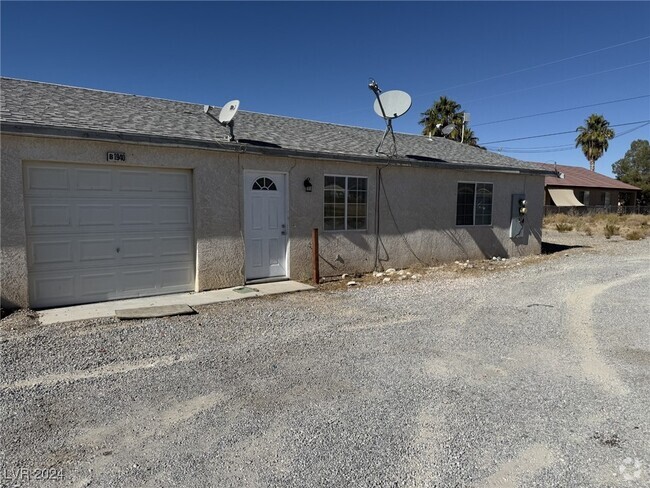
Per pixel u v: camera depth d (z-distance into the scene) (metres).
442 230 11.82
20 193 6.46
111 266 7.39
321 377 4.28
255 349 5.07
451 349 5.12
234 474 2.75
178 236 8.02
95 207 7.19
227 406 3.66
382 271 10.69
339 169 9.81
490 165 12.29
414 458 2.94
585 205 37.16
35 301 6.79
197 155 7.96
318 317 6.55
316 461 2.89
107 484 2.65
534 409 3.63
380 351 5.04
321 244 9.68
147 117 8.36
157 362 4.64
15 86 8.20
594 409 3.63
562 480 2.71
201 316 6.55
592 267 11.31
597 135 45.28
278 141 9.19
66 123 6.75
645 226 25.19
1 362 4.56
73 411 3.55
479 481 2.70
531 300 7.70
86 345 5.14
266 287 8.55
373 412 3.57
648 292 8.25
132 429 3.29
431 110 34.16
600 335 5.68
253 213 8.84
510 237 13.38
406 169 10.98
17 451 2.99
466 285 9.12
